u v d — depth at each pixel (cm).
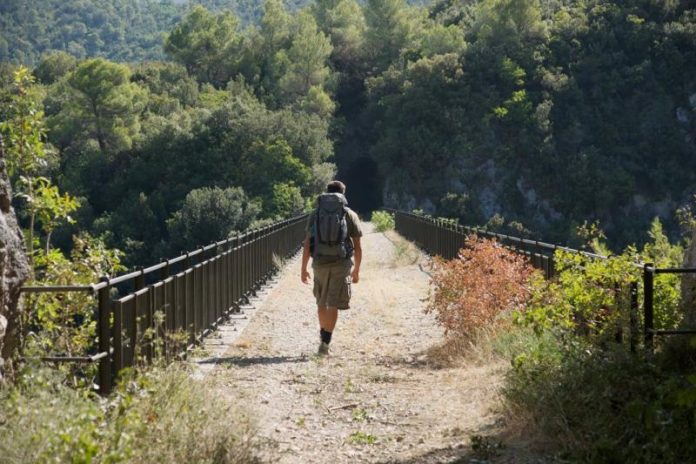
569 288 884
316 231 1184
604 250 1172
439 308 1239
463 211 12500
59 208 1018
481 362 1058
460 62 13750
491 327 1148
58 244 9562
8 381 641
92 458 509
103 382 747
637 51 14575
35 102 1040
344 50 16325
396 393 938
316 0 18762
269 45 16775
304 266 1205
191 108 13325
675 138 13775
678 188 13488
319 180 10175
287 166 9900
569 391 710
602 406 673
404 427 796
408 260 2875
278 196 9269
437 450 704
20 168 1017
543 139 13225
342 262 1186
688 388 615
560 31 14812
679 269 766
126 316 861
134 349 869
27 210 1005
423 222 3697
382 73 15162
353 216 1198
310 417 830
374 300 1834
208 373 1009
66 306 920
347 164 14250
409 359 1166
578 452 648
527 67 14050
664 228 13200
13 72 1034
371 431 781
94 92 11269
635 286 832
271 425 789
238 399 810
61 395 572
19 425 522
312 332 1433
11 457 495
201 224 8650
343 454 701
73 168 10700
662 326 817
